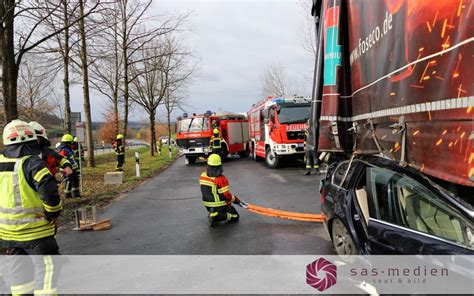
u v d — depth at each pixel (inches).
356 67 160.9
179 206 323.3
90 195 399.9
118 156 614.9
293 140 545.0
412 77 106.6
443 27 90.7
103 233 246.7
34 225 126.8
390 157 125.7
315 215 249.9
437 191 104.3
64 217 297.1
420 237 106.9
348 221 144.8
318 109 204.7
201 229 241.4
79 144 427.8
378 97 134.1
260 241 207.6
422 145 102.3
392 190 123.7
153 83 1066.1
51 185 124.0
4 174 125.0
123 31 724.0
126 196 397.4
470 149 81.2
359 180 150.4
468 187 98.7
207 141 751.1
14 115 334.0
